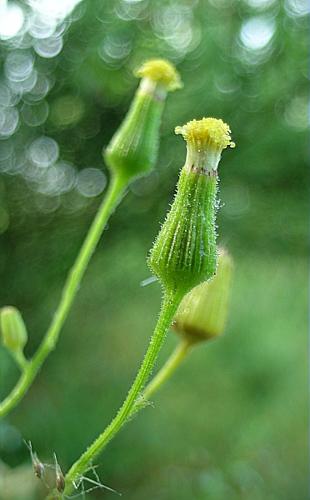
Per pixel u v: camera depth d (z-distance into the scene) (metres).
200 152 0.08
